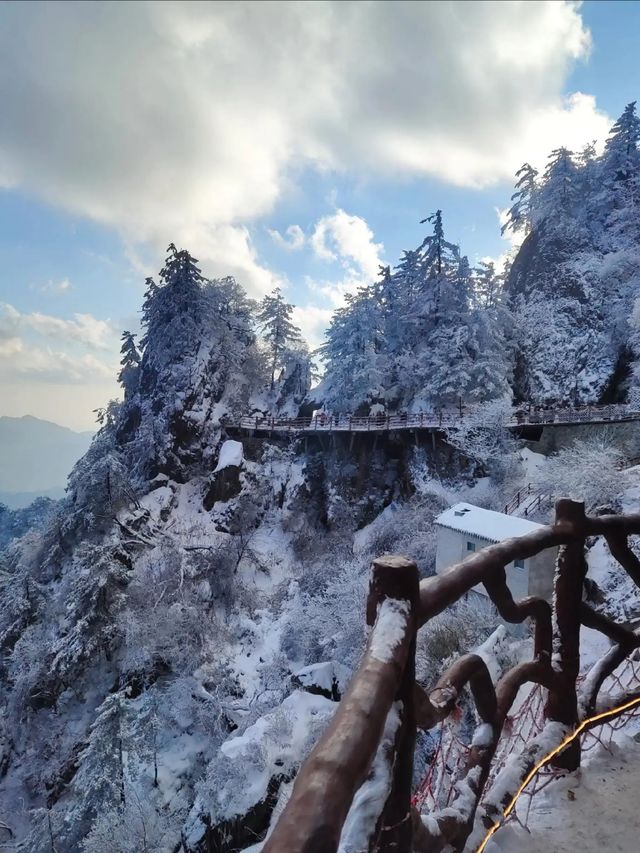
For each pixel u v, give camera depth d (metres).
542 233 46.75
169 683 23.17
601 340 36.31
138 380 50.41
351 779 0.70
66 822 16.97
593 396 34.69
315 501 39.53
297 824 0.60
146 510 36.16
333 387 43.00
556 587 2.44
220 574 31.88
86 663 24.14
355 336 40.47
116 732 17.55
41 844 16.78
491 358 35.44
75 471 35.16
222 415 44.06
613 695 2.87
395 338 44.56
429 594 1.31
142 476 40.59
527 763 2.17
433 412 36.94
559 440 32.31
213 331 46.69
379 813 0.97
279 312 52.00
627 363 34.03
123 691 18.14
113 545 25.67
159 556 31.12
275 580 34.19
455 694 1.57
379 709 0.87
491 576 1.76
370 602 1.25
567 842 2.05
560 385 36.50
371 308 41.59
